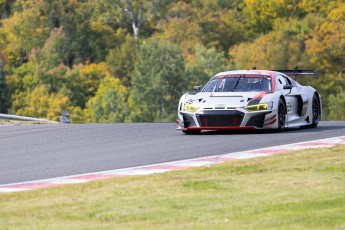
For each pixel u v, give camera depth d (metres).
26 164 38.38
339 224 24.08
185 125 48.94
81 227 24.58
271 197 27.98
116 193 29.39
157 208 26.84
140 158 39.06
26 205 27.91
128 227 24.42
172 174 32.97
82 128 55.31
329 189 28.97
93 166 36.94
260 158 36.53
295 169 33.19
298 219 24.78
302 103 51.69
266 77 50.50
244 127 47.78
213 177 31.95
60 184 32.22
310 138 45.31
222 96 49.09
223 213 25.92
